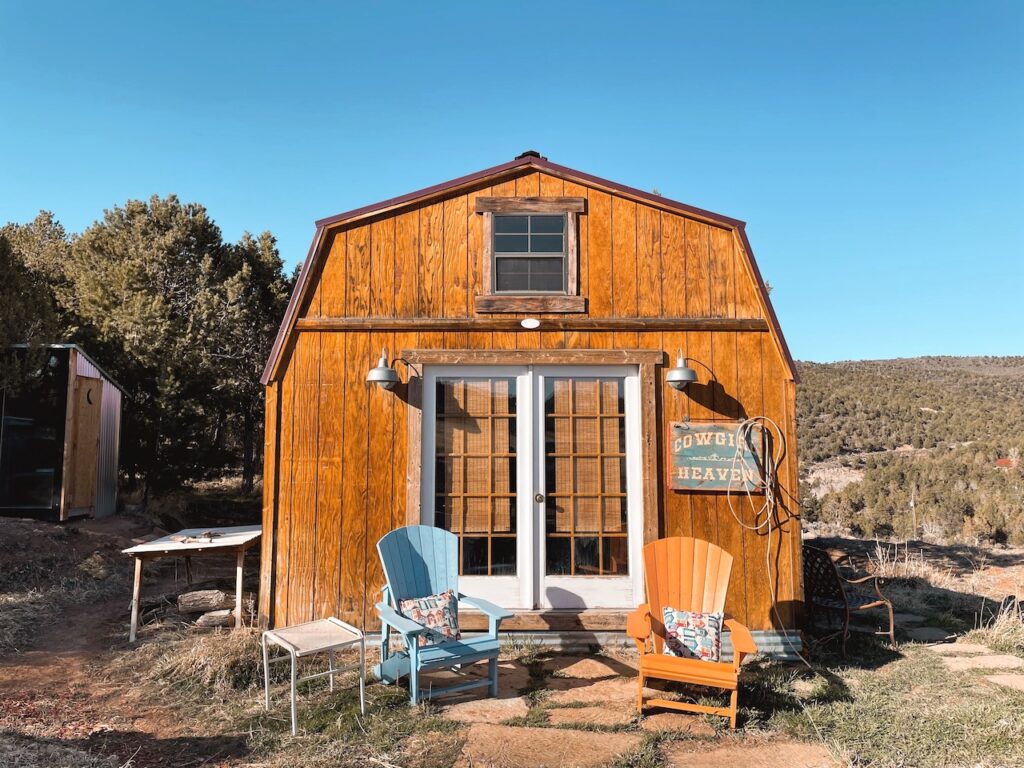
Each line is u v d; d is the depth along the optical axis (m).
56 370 10.85
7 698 4.96
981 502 16.05
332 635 4.77
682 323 6.32
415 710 4.68
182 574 9.07
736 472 6.15
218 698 4.95
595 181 6.44
